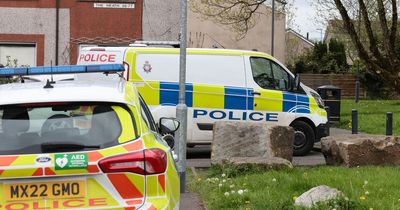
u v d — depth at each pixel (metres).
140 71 10.20
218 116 10.51
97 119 3.82
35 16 18.98
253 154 8.91
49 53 19.05
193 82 10.40
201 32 28.12
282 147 9.02
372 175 7.35
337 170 7.87
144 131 3.93
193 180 8.00
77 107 3.87
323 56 35.69
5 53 19.02
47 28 19.03
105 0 19.12
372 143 8.55
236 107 10.59
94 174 3.57
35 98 3.82
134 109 3.98
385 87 31.56
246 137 8.98
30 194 3.51
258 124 9.06
